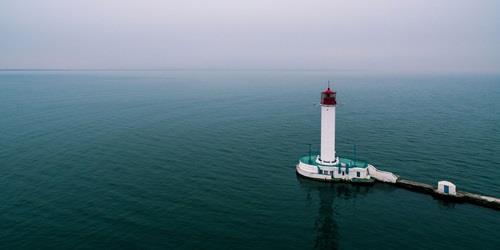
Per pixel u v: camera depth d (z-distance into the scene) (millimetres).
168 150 63812
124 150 63406
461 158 59531
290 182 49188
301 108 121500
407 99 153125
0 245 31703
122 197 42594
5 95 157375
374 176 49750
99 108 115562
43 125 85062
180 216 37875
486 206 41156
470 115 104812
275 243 32969
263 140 72688
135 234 33875
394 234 35094
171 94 169875
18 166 53500
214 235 34062
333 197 44375
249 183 48406
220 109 117125
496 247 32688
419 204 42344
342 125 89562
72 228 34812
